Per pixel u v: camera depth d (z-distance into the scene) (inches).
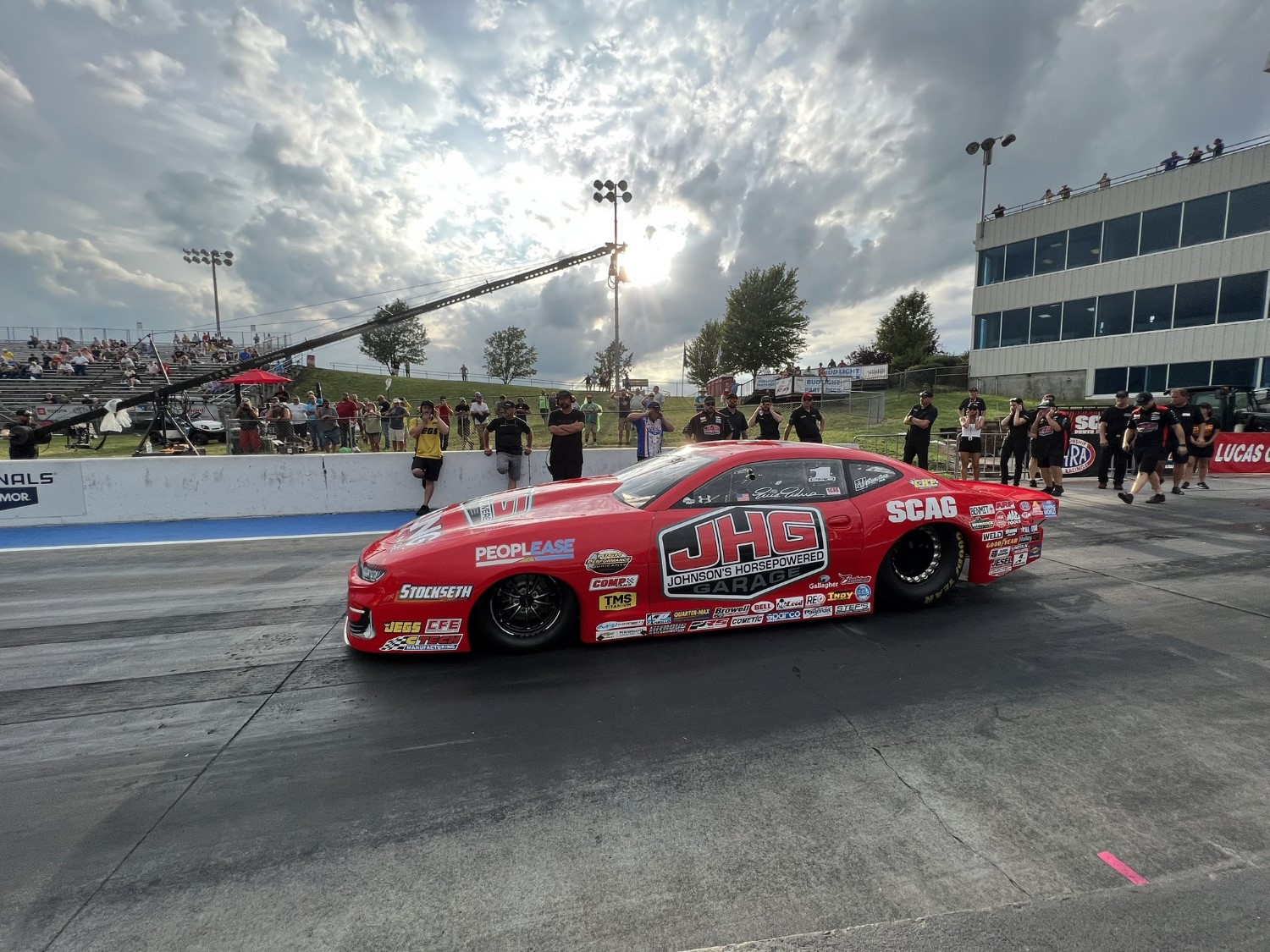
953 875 70.7
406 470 355.9
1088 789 85.8
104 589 195.6
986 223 1128.2
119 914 67.4
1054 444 333.4
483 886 70.8
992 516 162.4
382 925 65.6
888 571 153.6
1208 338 836.0
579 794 87.4
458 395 1402.6
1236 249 809.5
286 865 74.7
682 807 83.9
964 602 163.6
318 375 1578.5
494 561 128.4
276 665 133.3
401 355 2332.7
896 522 150.3
